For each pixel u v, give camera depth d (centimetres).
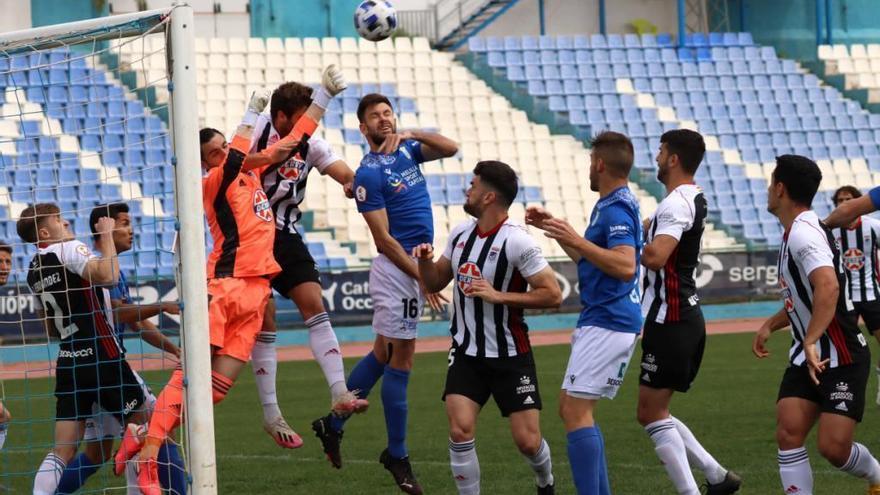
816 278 2270
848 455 2355
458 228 2506
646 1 11444
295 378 5469
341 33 10181
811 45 10962
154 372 4997
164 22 2259
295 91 2772
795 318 2386
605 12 11344
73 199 7644
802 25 11006
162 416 2338
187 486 2239
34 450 3666
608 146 2386
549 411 4147
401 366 2808
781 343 6431
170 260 7494
